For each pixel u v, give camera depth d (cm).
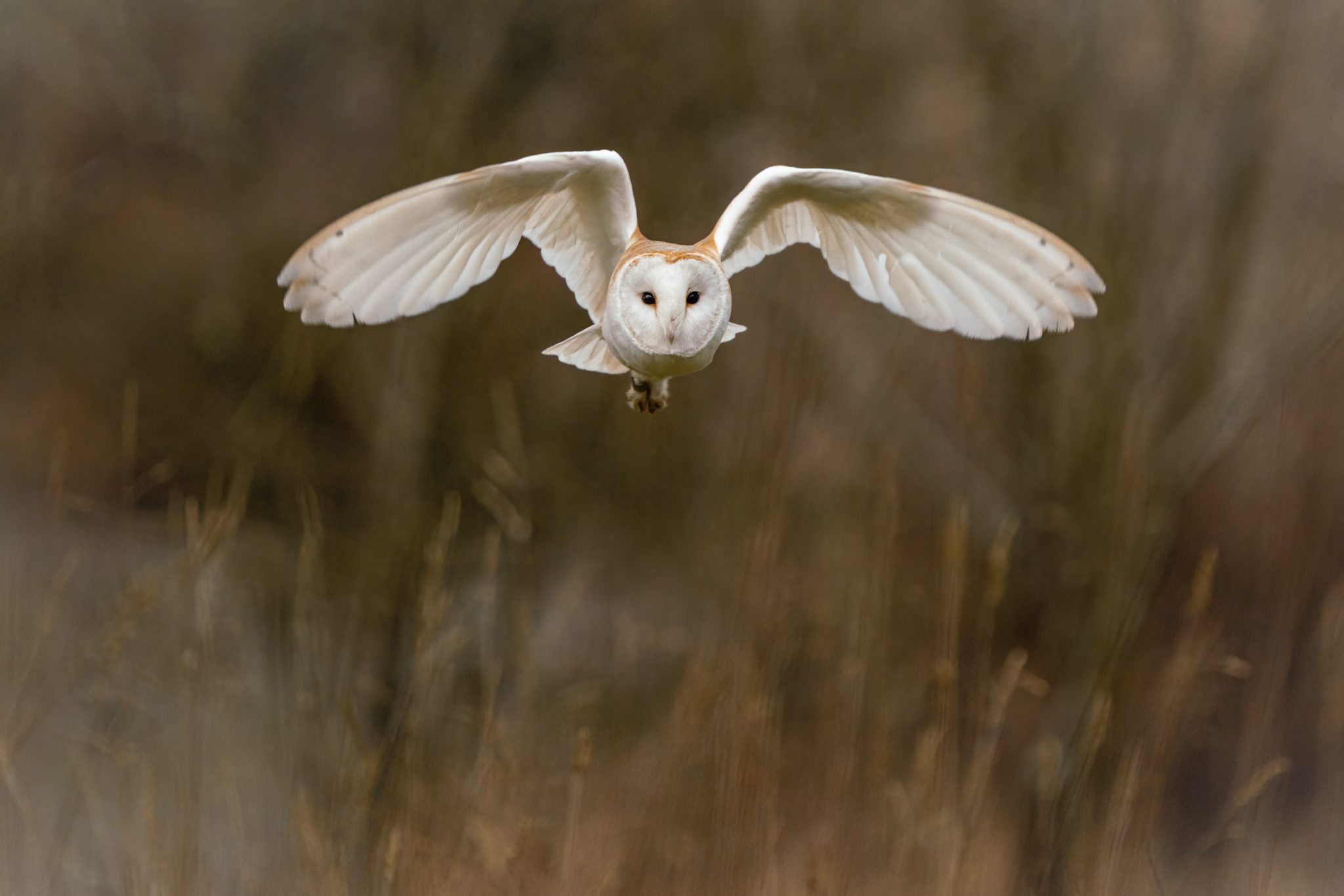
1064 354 1202
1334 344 1108
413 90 1246
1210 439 1119
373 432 1267
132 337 1502
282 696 818
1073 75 1214
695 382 1380
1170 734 823
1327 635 936
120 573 798
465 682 970
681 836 733
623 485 1364
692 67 1408
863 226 544
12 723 702
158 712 768
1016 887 879
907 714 977
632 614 1020
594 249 538
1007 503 1239
